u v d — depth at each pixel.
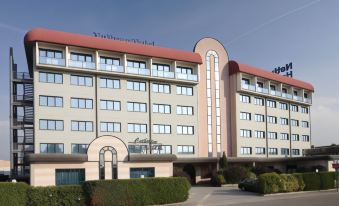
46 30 50.41
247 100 71.31
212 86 67.38
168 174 45.94
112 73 55.09
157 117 59.25
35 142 49.16
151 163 44.91
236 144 67.56
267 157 70.81
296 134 83.38
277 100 78.62
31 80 54.00
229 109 69.12
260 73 72.06
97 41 53.81
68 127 51.72
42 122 50.03
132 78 57.59
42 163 39.47
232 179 55.44
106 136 42.62
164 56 59.34
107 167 42.16
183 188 34.16
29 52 52.72
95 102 54.12
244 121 69.75
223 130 67.50
